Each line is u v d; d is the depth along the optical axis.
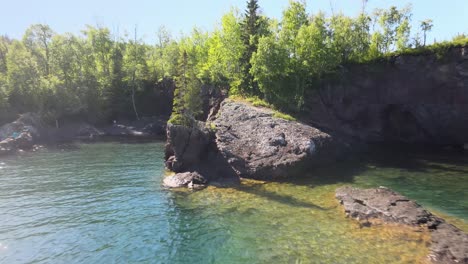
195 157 34.59
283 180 32.78
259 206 25.75
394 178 34.22
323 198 27.47
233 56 58.59
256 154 34.97
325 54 52.06
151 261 18.08
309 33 51.50
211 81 61.88
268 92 51.69
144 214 24.62
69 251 19.19
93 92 77.94
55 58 77.62
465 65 46.03
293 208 25.20
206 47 75.81
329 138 39.97
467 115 48.59
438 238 19.12
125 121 80.81
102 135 72.25
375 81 55.12
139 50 93.19
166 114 85.88
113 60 86.50
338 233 20.69
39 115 67.94
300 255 18.22
